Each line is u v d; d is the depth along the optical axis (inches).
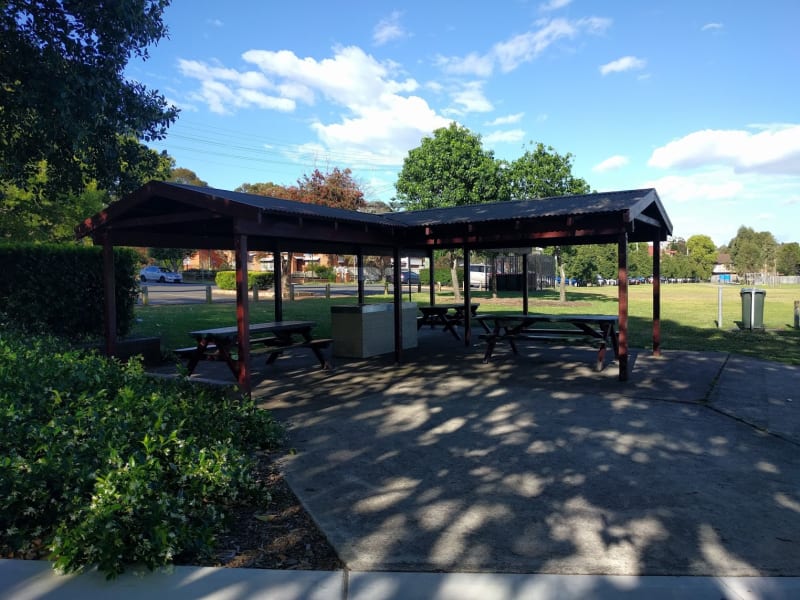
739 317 713.0
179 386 222.5
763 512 144.6
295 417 244.4
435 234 374.6
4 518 123.0
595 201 360.2
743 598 104.7
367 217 380.2
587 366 371.9
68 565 109.8
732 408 254.8
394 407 262.1
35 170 428.5
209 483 136.0
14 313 355.9
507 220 327.9
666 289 1704.0
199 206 259.0
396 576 111.7
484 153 922.1
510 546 125.9
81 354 267.6
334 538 129.8
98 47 366.6
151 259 2075.5
